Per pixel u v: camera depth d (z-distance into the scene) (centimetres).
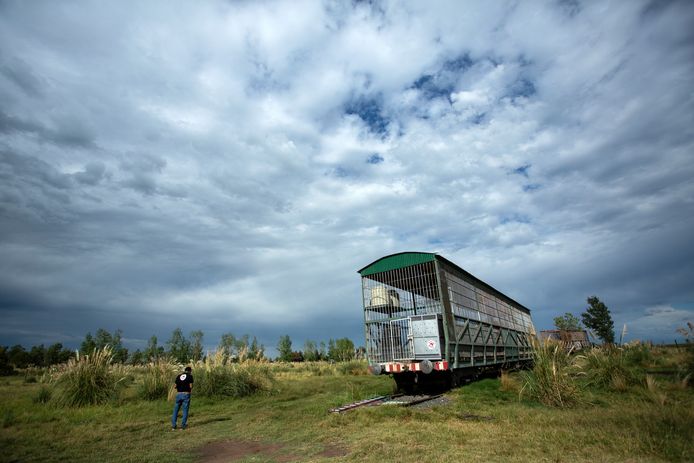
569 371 1062
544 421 748
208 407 1240
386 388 1562
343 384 1823
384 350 1412
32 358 4581
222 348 1628
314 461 575
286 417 982
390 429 758
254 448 707
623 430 631
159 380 1453
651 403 869
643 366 1502
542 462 507
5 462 638
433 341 1303
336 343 4928
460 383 1423
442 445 619
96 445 754
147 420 1024
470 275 1680
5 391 1777
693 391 986
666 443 541
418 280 1417
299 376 2452
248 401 1377
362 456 583
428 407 1038
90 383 1281
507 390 1216
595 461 503
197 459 650
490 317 1827
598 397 980
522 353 2269
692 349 1212
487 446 598
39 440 790
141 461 636
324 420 895
